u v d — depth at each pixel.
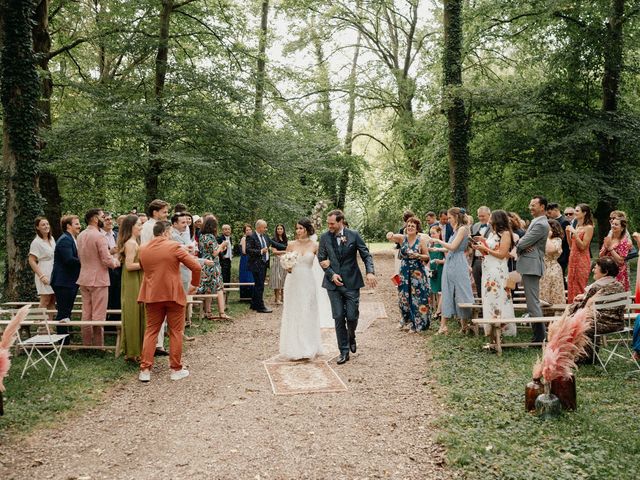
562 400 4.50
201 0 15.57
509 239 6.82
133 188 15.34
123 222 6.52
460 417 4.43
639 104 17.14
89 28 15.20
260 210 15.11
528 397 4.52
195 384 5.69
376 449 3.97
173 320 5.88
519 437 3.97
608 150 15.16
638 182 14.55
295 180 16.61
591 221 7.71
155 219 6.92
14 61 8.73
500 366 5.97
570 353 4.46
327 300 9.51
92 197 14.79
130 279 6.44
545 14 13.92
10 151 8.80
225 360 6.73
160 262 5.75
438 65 16.36
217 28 15.21
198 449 4.02
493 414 4.46
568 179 14.10
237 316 10.19
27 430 4.34
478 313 8.50
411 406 4.87
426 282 8.28
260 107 15.73
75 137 12.10
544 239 6.67
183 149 13.78
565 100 15.82
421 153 21.23
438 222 10.74
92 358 6.70
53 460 3.83
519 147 15.48
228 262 13.20
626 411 4.46
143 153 12.08
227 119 14.38
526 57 17.78
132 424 4.53
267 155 14.66
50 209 13.82
